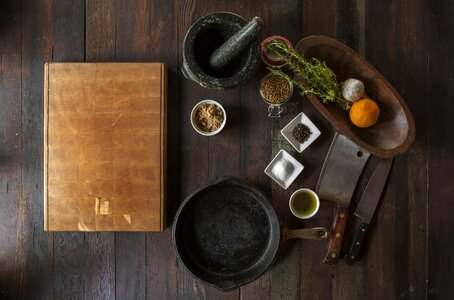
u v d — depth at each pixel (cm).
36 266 138
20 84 139
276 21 138
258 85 137
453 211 138
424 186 138
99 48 138
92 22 138
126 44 138
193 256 135
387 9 138
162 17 138
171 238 138
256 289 138
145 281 138
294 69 124
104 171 132
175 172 137
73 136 132
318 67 123
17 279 138
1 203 138
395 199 138
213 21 122
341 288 138
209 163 138
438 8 139
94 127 132
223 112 133
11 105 138
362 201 136
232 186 135
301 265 138
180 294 138
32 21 139
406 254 138
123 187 133
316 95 129
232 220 135
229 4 138
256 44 122
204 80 121
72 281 138
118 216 133
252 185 128
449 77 139
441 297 138
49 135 132
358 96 126
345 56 129
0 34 139
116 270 138
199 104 133
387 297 138
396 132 129
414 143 138
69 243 138
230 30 126
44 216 133
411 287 138
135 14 138
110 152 133
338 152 135
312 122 135
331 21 138
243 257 135
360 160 135
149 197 133
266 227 135
